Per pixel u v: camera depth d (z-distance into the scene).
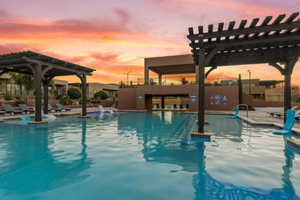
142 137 7.77
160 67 26.19
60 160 4.81
